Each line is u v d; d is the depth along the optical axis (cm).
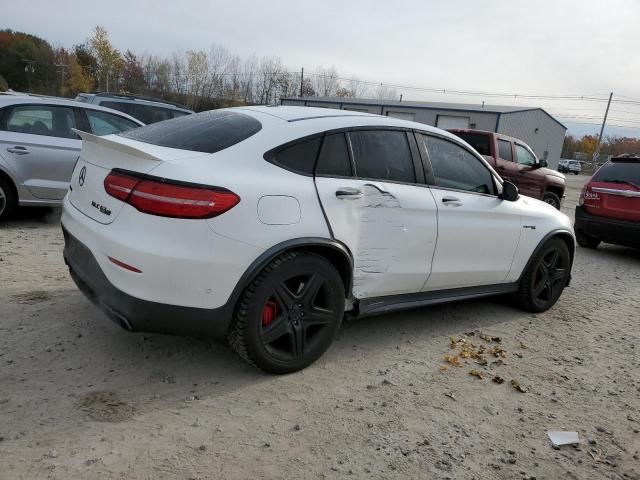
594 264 812
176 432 275
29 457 245
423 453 278
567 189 2827
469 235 429
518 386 359
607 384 381
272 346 338
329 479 251
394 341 418
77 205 344
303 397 321
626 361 426
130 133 374
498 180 468
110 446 259
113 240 292
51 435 262
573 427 319
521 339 451
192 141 328
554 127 4628
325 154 346
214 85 6188
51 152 647
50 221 697
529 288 506
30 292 435
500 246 459
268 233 308
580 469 280
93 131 690
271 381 335
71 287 455
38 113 652
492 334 455
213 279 296
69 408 286
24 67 7575
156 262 283
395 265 382
